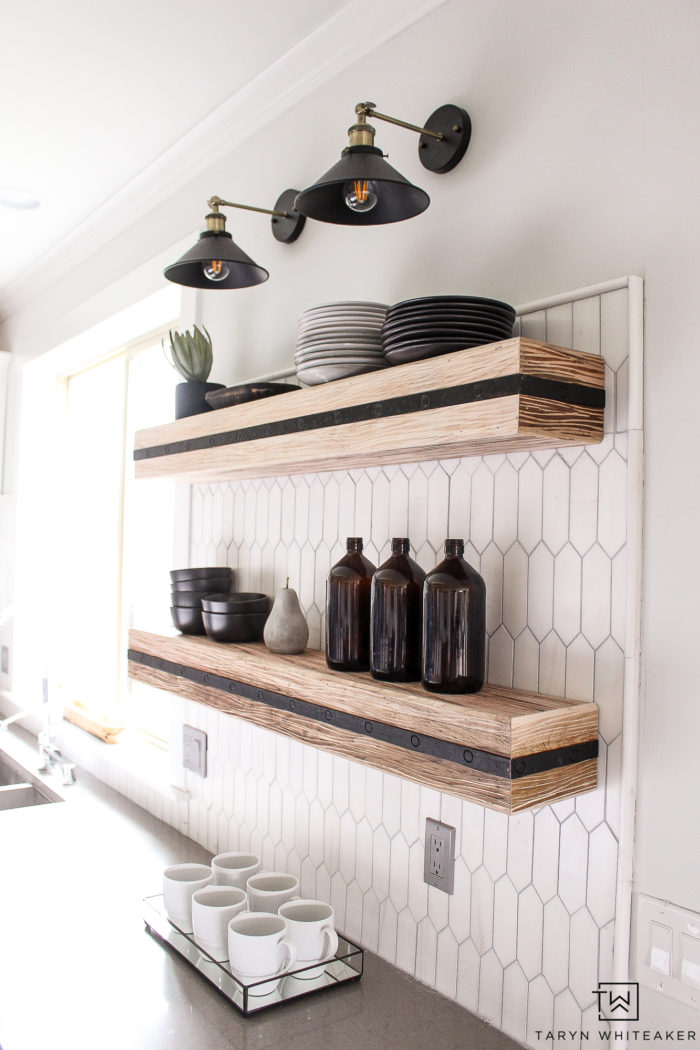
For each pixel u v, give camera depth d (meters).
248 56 1.80
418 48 1.51
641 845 1.08
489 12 1.36
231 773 1.94
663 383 1.08
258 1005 1.28
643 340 1.11
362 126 1.21
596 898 1.12
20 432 3.61
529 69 1.29
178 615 1.83
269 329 1.91
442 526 1.40
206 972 1.38
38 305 3.44
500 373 1.03
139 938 1.53
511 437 1.05
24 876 1.83
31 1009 1.28
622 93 1.15
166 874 1.57
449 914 1.34
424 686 1.19
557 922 1.17
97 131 2.15
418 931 1.40
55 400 3.72
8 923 1.59
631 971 1.08
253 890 1.47
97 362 3.41
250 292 1.99
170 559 2.83
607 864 1.11
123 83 1.92
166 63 1.83
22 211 2.68
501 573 1.29
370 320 1.37
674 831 1.04
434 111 1.45
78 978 1.38
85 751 2.80
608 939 1.10
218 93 1.96
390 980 1.39
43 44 1.77
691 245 1.06
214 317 2.13
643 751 1.08
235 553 1.97
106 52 1.79
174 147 2.20
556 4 1.25
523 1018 1.21
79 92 1.96
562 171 1.23
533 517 1.24
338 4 1.60
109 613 3.21
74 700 3.36
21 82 1.92
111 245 2.76
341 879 1.58
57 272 3.16
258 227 1.96
